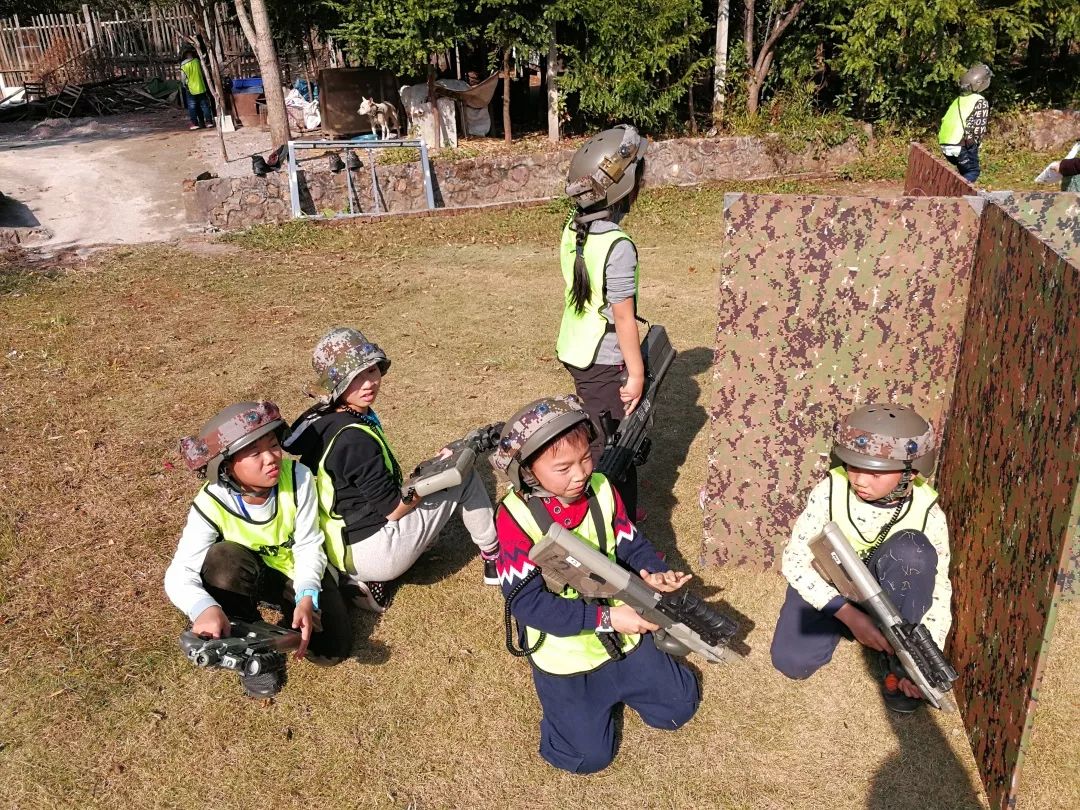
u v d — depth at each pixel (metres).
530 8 11.98
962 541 2.85
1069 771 2.58
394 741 2.81
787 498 3.40
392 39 11.35
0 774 2.72
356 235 9.87
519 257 8.80
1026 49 16.42
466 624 3.34
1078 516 2.01
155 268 8.65
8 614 3.47
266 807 2.59
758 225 3.03
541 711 2.92
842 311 3.09
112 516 4.19
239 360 6.18
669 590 2.55
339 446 3.07
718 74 13.09
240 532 2.87
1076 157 6.05
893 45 12.28
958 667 2.80
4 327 6.95
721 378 3.25
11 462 4.73
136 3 20.84
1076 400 2.05
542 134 13.32
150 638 3.32
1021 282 2.48
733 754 2.70
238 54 16.81
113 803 2.62
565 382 5.58
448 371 5.80
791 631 2.94
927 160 4.12
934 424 3.19
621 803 2.55
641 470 4.45
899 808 2.49
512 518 2.52
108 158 13.06
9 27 19.50
